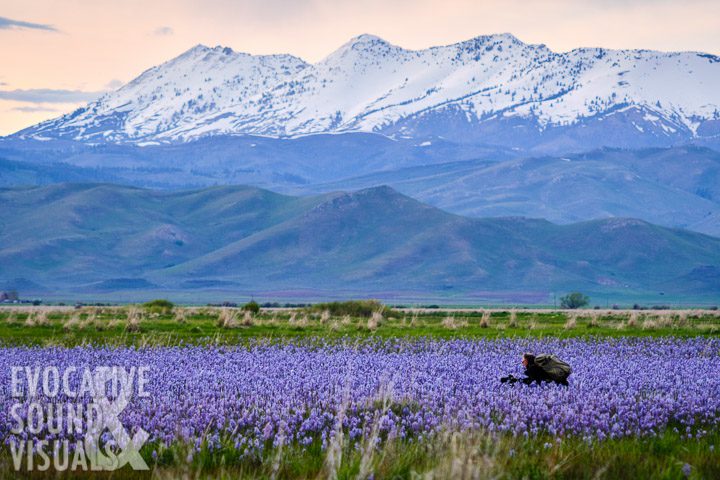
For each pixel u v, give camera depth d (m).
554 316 155.25
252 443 32.19
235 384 46.97
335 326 106.25
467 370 55.34
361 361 60.38
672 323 119.38
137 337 88.62
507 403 39.59
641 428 36.72
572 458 29.91
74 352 67.25
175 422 35.19
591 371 54.84
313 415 36.97
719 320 139.25
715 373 57.00
